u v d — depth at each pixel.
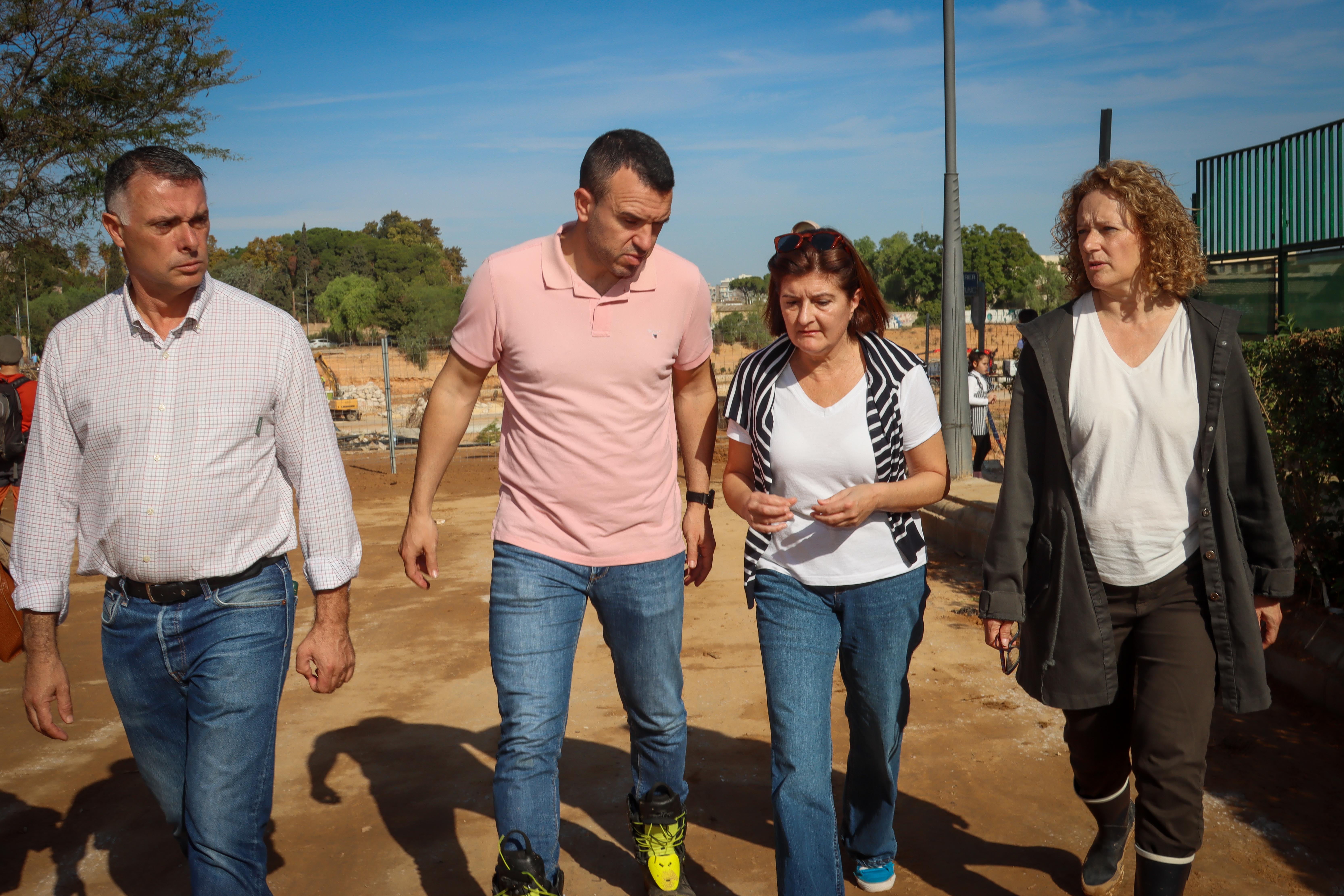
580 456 2.91
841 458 2.76
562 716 2.95
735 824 3.62
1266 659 4.69
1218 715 4.33
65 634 6.44
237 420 2.51
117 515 2.47
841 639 2.87
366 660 5.71
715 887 3.21
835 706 4.70
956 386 9.58
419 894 3.23
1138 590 2.63
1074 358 2.66
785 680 2.78
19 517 2.58
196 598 2.50
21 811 3.92
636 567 2.99
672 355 3.01
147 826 3.78
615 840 3.54
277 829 3.69
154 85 14.22
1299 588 5.07
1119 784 2.98
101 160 13.91
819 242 2.64
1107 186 2.58
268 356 2.55
